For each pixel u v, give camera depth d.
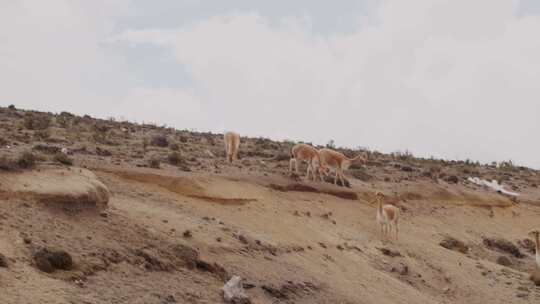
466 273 30.14
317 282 22.25
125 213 21.55
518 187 54.53
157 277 17.73
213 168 35.47
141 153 36.47
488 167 67.00
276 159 42.97
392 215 31.56
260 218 28.05
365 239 30.61
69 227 18.55
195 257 19.61
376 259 28.47
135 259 18.19
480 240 37.78
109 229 19.48
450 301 26.39
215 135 57.16
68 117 52.47
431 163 60.81
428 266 29.94
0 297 13.70
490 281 29.88
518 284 30.16
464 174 56.50
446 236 35.94
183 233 21.55
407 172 48.97
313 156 36.66
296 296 20.38
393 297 23.94
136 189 26.56
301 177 37.44
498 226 41.75
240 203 29.12
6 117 45.12
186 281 18.16
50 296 14.46
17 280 14.73
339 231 30.36
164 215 23.08
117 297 15.62
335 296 21.50
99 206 20.61
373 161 52.75
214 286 18.52
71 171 21.70
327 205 33.81
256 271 20.98
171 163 34.44
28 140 34.19
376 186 41.41
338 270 25.00
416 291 25.97
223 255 21.36
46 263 15.85
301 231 28.17
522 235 41.34
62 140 35.81
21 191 19.08
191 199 27.72
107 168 28.08
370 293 23.38
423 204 41.00
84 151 33.22
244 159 41.59
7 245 16.17
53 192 19.47
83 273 16.31
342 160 37.38
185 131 56.81
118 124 52.19
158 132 51.12
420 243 32.91
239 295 17.94
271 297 19.53
